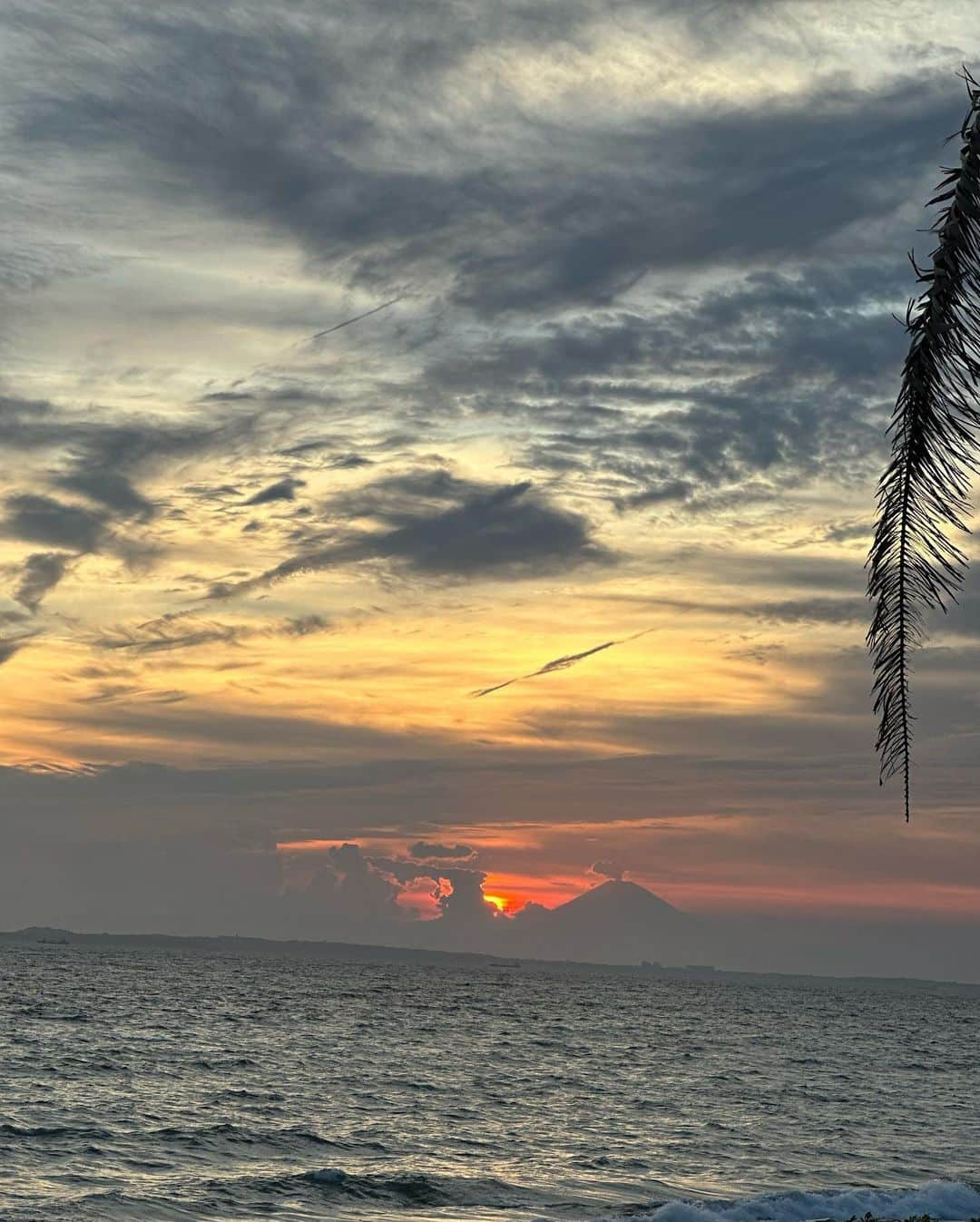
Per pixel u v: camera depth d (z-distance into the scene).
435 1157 43.75
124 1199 34.38
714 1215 33.97
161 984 187.62
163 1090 58.53
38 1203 33.47
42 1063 67.50
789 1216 34.31
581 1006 188.00
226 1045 85.25
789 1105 64.06
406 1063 78.69
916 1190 37.06
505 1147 46.59
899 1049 118.00
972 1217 34.78
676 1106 61.62
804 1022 169.12
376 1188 37.47
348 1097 59.78
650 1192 38.91
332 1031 103.69
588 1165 43.31
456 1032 110.88
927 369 3.42
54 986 165.38
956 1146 51.25
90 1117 48.72
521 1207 35.94
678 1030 134.00
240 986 197.12
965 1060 105.88
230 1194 35.94
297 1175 38.41
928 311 3.43
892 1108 64.56
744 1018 175.12
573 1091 66.38
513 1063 82.25
